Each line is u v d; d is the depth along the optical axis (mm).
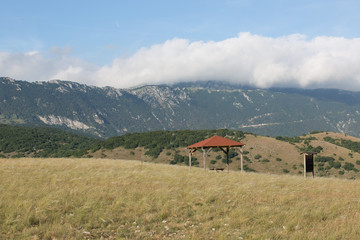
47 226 9555
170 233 9430
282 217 10781
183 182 18516
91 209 11531
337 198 14344
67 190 14352
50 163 27938
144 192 14555
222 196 14312
